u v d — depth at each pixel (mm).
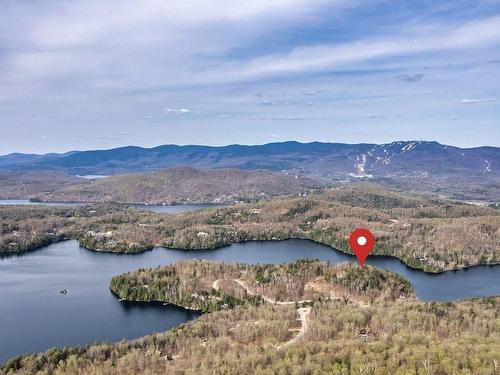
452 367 183875
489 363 185625
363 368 191500
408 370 185500
